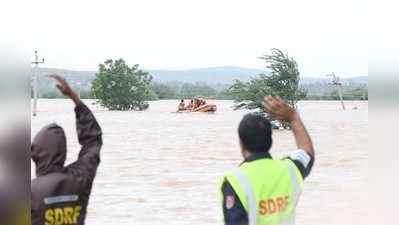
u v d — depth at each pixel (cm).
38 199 534
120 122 7681
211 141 4556
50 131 555
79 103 606
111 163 3098
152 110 13112
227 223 566
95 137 602
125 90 12519
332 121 7919
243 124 598
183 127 6512
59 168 554
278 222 570
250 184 566
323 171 2688
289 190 581
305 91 6194
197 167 2945
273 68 6131
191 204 1966
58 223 543
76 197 554
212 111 11406
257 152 591
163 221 1702
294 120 644
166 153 3644
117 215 1791
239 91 6203
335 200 1897
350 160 3119
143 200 2031
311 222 1620
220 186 581
